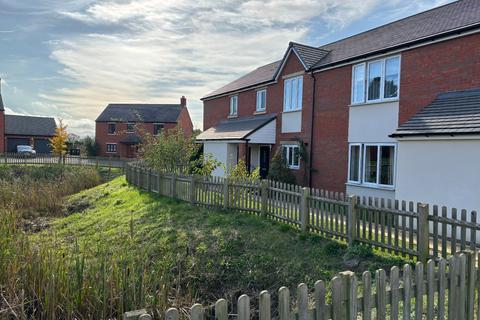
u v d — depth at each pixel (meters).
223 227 10.56
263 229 10.05
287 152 18.94
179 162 18.48
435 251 7.11
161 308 5.89
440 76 11.79
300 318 3.16
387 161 13.56
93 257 8.48
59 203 16.58
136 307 5.93
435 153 9.95
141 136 23.81
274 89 20.16
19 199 15.54
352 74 15.05
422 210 7.18
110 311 5.72
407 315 3.74
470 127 9.10
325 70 16.39
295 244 9.02
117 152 53.69
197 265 8.85
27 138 54.12
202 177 13.12
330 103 16.17
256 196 11.27
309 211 9.53
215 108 27.09
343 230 8.61
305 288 3.18
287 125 19.02
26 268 6.32
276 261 8.55
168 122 53.59
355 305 3.42
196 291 8.15
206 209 12.59
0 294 5.80
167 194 15.07
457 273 4.09
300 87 18.09
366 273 3.49
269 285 8.01
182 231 10.66
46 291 5.71
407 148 10.70
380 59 13.83
